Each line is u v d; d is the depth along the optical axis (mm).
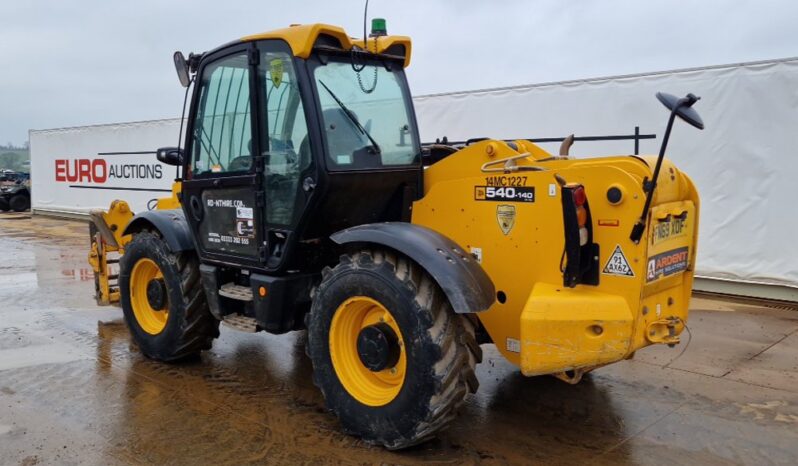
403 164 4070
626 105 7168
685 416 3816
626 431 3617
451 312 3195
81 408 3955
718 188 6719
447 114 8609
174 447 3428
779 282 6477
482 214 3574
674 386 4301
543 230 3318
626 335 3031
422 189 4117
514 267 3459
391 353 3328
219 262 4273
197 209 4410
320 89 3699
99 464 3244
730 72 6516
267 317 3902
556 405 4004
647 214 3004
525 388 4297
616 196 3064
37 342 5391
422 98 8812
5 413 3887
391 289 3223
